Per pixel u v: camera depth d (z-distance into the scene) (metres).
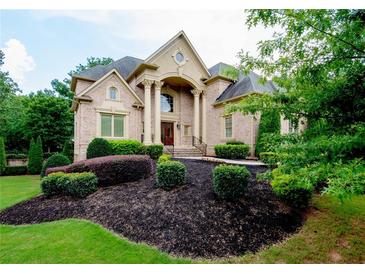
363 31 2.49
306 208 5.65
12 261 3.90
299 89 3.26
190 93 20.94
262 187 6.58
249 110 3.64
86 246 4.30
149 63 16.27
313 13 2.66
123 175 7.91
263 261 3.78
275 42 3.16
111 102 15.25
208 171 8.39
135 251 4.07
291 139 3.12
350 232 4.75
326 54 2.86
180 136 20.06
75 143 17.12
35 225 5.65
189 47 18.48
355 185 2.07
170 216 5.09
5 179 14.66
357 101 2.71
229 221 4.85
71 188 7.18
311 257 3.91
